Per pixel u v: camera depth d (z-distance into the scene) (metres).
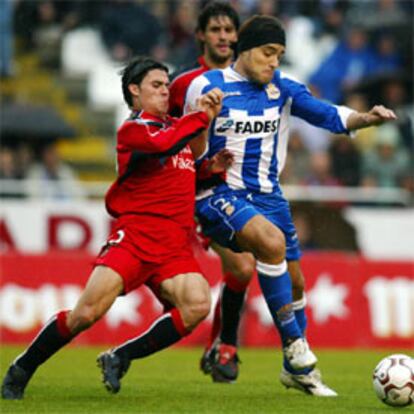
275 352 45.81
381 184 64.50
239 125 27.89
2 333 47.12
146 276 25.56
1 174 60.81
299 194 55.19
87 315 24.88
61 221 53.75
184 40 72.50
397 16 73.94
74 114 75.06
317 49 75.88
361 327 49.81
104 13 75.88
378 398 26.31
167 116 26.39
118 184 25.69
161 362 39.66
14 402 25.36
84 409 24.20
